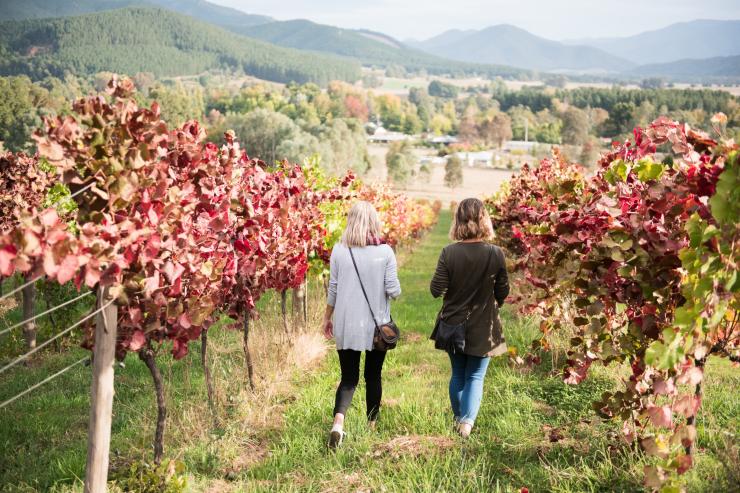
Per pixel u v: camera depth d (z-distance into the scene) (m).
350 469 4.15
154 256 3.55
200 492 3.89
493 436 4.57
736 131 3.05
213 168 4.98
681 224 3.42
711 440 4.04
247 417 5.05
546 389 5.66
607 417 3.86
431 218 43.34
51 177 8.38
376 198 16.45
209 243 4.51
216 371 6.48
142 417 5.34
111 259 3.23
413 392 5.87
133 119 3.44
